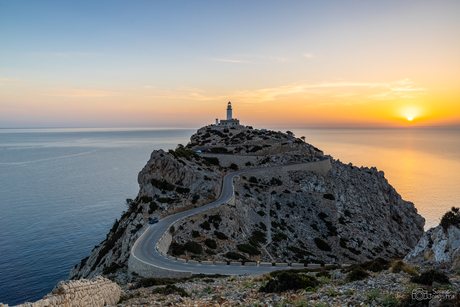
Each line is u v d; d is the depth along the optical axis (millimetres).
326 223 84500
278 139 140875
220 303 15852
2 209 157125
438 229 21531
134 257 43688
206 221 63000
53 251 107688
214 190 76750
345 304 12906
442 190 164000
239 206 78875
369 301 12758
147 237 51781
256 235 69375
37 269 94438
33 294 81000
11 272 91938
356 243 77625
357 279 18453
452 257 18750
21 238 118625
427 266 19406
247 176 102312
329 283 18672
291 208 88625
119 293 22031
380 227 92938
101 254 61469
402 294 12891
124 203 169875
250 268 41469
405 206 118000
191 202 69938
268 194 94250
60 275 91250
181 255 48594
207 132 158125
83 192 196000
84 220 140750
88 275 57344
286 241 70688
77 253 106500
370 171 128750
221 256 50438
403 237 96188
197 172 80750
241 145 132750
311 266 44125
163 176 76062
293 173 108188
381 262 24828
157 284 28156
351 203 100250
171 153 88000
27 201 173500
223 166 111688
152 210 64062
